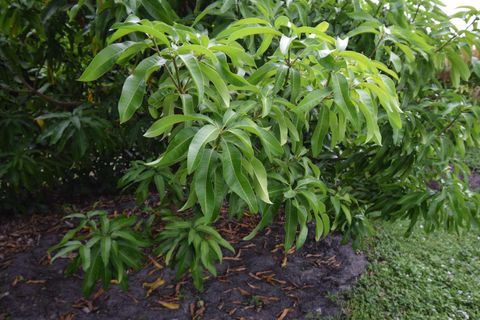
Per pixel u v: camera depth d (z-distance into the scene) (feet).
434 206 6.14
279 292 8.93
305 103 3.79
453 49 6.45
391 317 8.45
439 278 9.88
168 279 8.86
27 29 7.81
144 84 3.24
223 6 4.92
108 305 8.10
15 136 9.23
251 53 5.37
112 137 9.12
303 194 4.66
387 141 6.11
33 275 8.81
